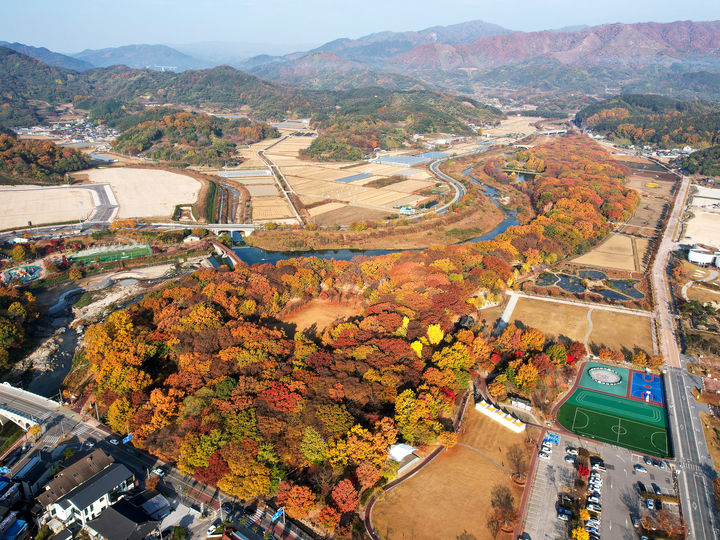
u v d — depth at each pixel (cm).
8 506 18812
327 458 19188
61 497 18212
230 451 18838
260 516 18212
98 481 18688
